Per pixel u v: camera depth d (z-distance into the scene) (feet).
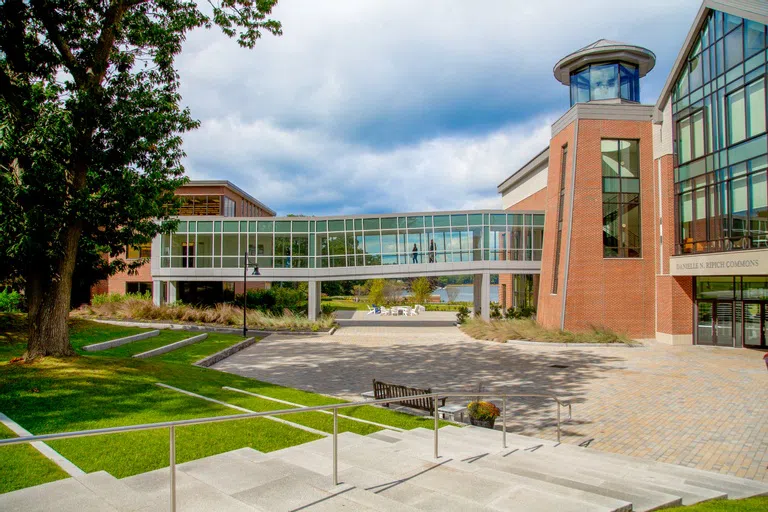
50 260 39.83
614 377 57.52
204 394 36.83
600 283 92.38
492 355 74.43
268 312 116.78
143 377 38.86
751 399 47.11
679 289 86.48
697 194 82.53
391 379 55.52
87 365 39.01
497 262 119.55
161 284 124.77
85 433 11.91
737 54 73.92
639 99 101.40
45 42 41.86
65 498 14.52
